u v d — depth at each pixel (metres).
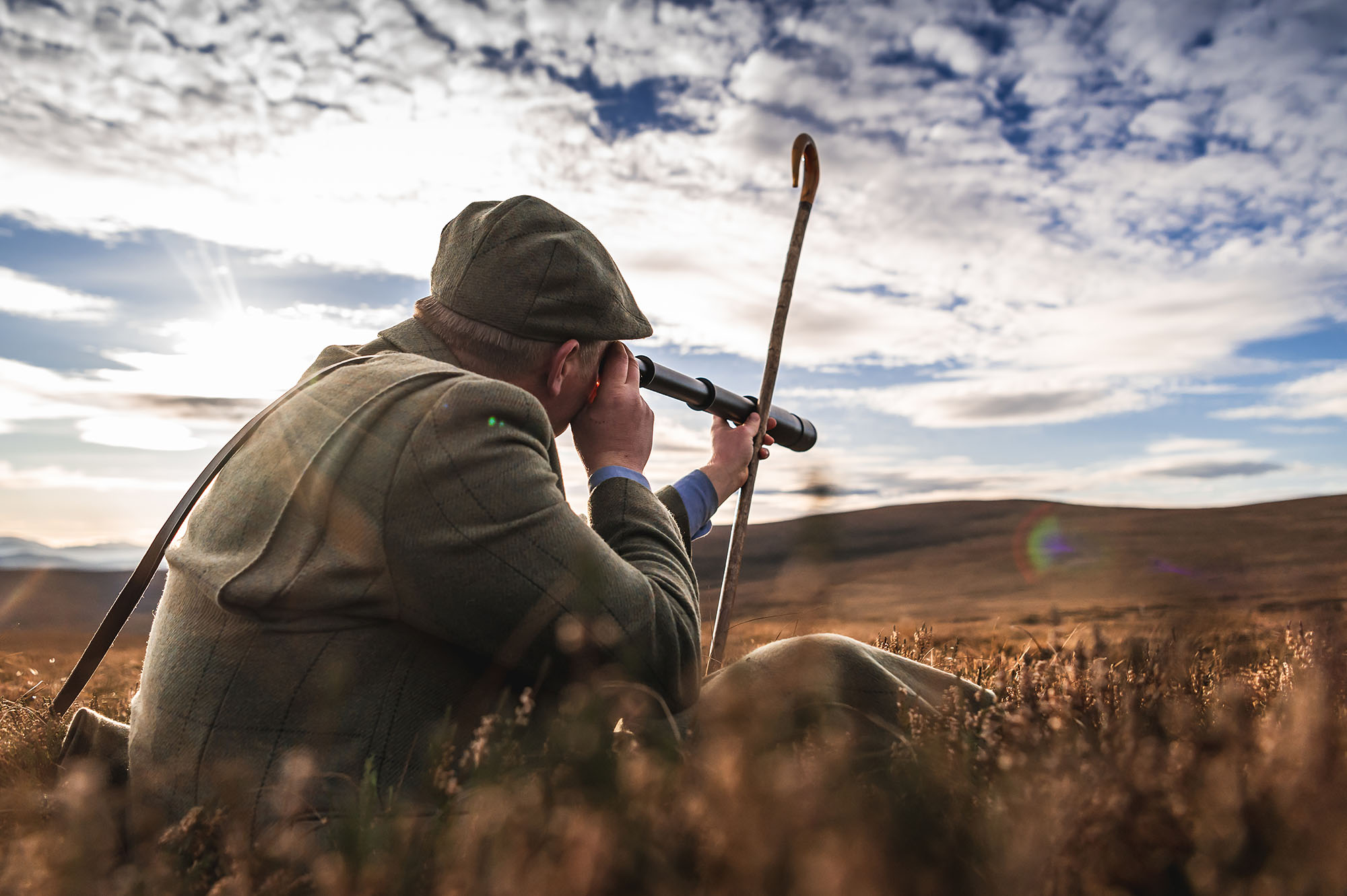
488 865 0.95
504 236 1.64
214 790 1.23
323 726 1.24
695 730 1.45
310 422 1.37
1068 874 0.92
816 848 0.87
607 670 1.36
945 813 1.08
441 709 1.34
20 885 1.00
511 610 1.28
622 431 1.77
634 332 1.78
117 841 1.25
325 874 0.97
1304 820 0.92
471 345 1.62
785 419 2.61
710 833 0.94
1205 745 1.21
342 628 1.26
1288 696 1.36
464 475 1.28
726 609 2.13
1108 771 1.05
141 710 1.39
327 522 1.25
